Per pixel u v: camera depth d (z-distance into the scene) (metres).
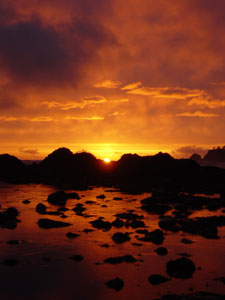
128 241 14.52
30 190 31.62
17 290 9.60
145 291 9.62
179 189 32.53
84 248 13.41
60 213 20.30
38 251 12.94
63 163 45.78
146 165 43.12
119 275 10.74
